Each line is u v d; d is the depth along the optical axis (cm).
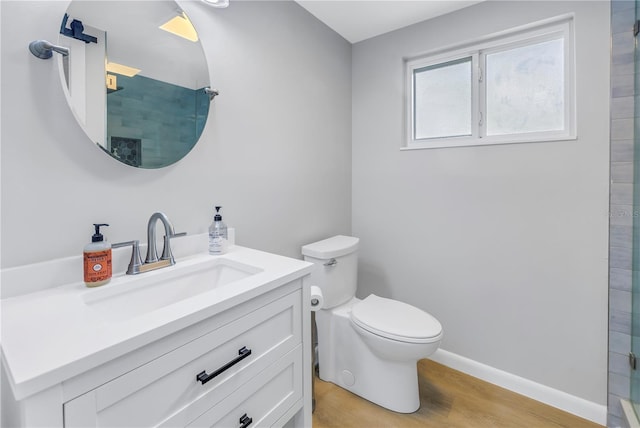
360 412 156
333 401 164
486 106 183
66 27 90
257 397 90
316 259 172
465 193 184
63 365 51
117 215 103
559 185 156
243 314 83
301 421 108
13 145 82
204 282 113
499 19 168
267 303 91
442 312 196
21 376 47
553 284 160
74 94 92
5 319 67
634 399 137
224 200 139
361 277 230
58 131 89
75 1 92
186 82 122
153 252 104
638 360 134
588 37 145
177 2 119
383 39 211
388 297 218
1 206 80
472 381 181
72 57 91
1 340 58
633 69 135
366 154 223
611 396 145
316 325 186
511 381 172
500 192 173
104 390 57
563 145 154
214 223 125
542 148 160
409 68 207
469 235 184
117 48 102
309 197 189
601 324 149
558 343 160
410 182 205
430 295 201
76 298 80
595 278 149
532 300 166
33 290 84
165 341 66
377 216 220
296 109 177
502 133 179
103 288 88
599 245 148
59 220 90
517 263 170
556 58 163
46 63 86
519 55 173
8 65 80
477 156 179
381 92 213
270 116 160
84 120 94
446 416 153
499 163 172
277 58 163
